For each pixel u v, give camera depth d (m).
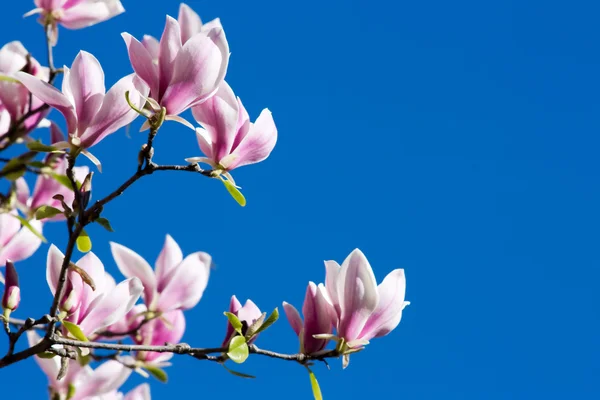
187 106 2.23
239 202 2.30
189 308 2.49
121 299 2.32
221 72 2.24
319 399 2.30
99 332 2.42
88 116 2.23
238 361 2.26
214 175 2.28
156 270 2.50
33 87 2.23
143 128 2.22
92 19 2.47
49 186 2.48
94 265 2.33
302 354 2.30
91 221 2.21
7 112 2.38
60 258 2.31
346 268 2.31
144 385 2.43
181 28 2.32
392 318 2.32
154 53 2.29
